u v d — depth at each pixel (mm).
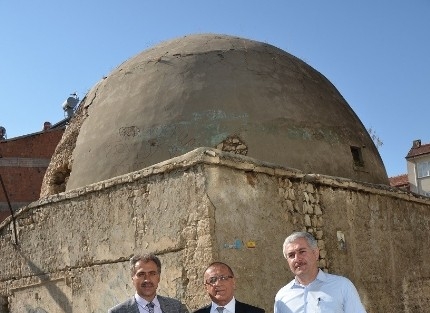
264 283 7926
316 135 10336
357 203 9953
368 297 9656
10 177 21969
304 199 8953
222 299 5016
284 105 10227
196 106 9742
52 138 22953
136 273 5148
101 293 8805
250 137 9570
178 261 7801
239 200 7945
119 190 8789
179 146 9375
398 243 10711
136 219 8461
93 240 9047
